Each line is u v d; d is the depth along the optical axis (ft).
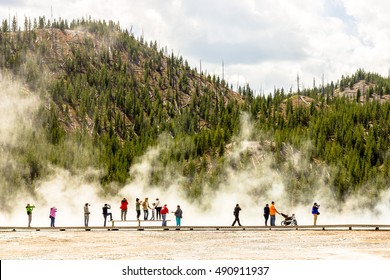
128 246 132.57
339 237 148.46
